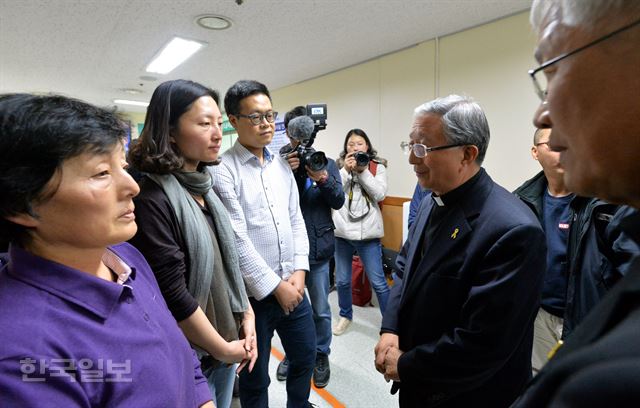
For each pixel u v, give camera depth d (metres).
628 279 0.28
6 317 0.41
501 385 0.90
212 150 1.01
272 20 2.33
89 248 0.53
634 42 0.29
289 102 4.29
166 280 0.85
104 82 4.19
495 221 0.82
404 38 2.65
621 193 0.33
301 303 1.41
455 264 0.87
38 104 0.45
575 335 0.31
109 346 0.49
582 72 0.32
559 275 1.29
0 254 0.50
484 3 2.07
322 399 1.75
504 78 2.27
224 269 1.06
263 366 1.34
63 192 0.46
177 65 3.39
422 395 0.90
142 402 0.51
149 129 0.91
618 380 0.21
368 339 2.33
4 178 0.42
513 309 0.77
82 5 2.14
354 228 2.39
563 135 0.36
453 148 0.89
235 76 3.80
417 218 1.17
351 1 2.06
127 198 0.56
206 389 0.80
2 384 0.38
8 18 2.33
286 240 1.38
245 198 1.28
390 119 3.05
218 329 1.00
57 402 0.41
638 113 0.30
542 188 1.42
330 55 3.07
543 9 0.37
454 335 0.82
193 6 2.15
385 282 2.48
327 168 1.86
